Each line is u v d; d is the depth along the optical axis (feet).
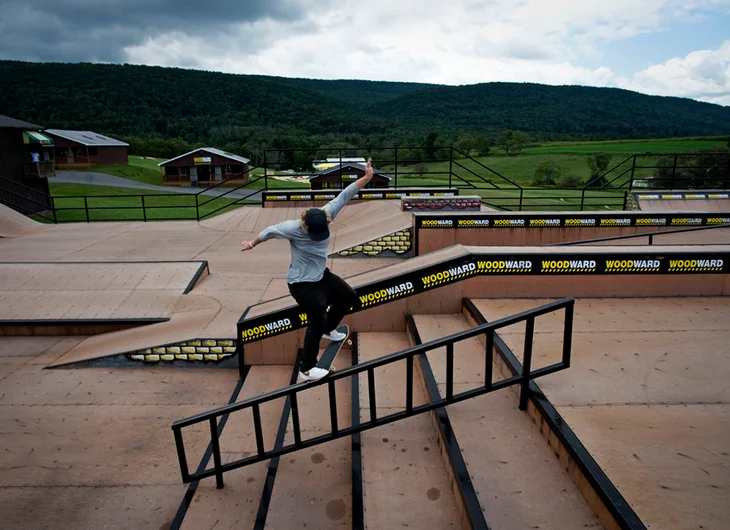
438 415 13.16
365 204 55.57
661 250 19.88
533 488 10.36
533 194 126.62
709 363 14.34
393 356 12.26
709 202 52.08
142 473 15.05
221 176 164.66
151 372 21.89
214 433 12.61
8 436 17.08
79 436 17.10
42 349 24.02
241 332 20.98
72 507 13.64
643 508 8.73
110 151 183.83
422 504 11.03
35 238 47.34
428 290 20.02
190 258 39.24
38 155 76.38
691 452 10.34
